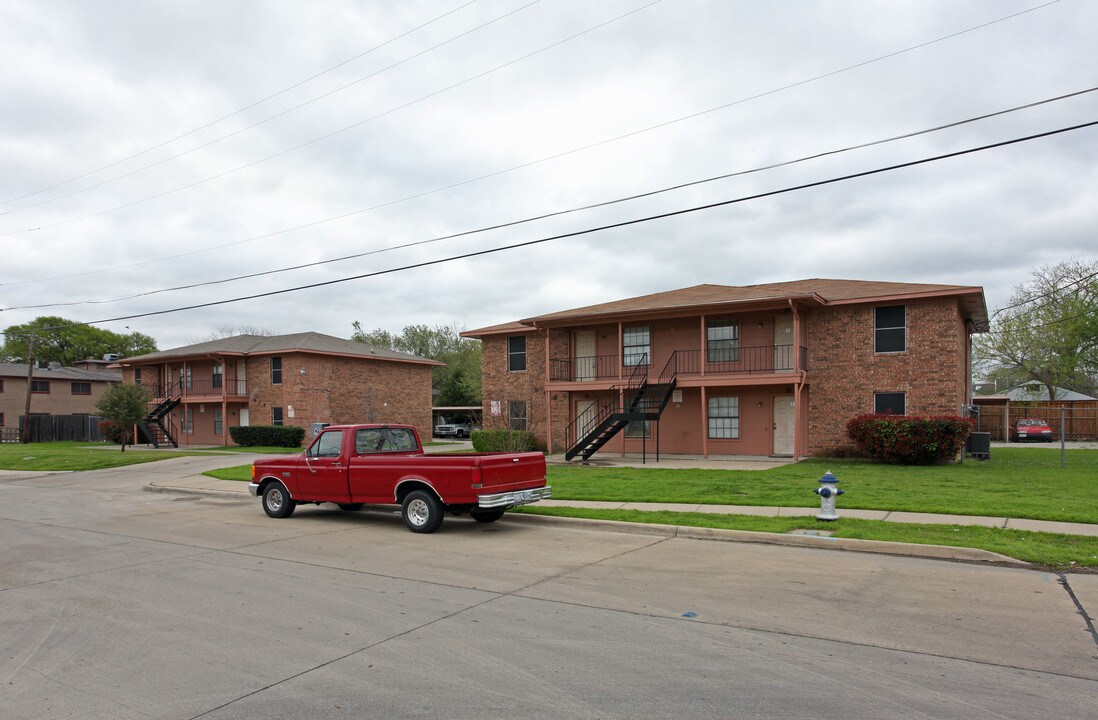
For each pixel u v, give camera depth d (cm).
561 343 2820
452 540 1107
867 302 2236
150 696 488
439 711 454
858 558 928
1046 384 4588
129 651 585
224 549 1058
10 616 699
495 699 472
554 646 580
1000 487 1476
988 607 688
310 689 495
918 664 531
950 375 2138
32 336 4709
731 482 1638
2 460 3191
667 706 457
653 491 1510
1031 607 688
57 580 859
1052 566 858
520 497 1173
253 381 3862
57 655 579
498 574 856
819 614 666
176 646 595
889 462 2105
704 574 841
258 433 3609
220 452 3247
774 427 2420
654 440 2611
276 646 591
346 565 923
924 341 2178
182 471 2475
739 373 2334
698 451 2538
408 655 563
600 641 592
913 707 452
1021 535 1002
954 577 815
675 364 2570
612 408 2622
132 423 3309
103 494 1969
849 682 495
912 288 2227
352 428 1303
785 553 966
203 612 699
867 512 1205
